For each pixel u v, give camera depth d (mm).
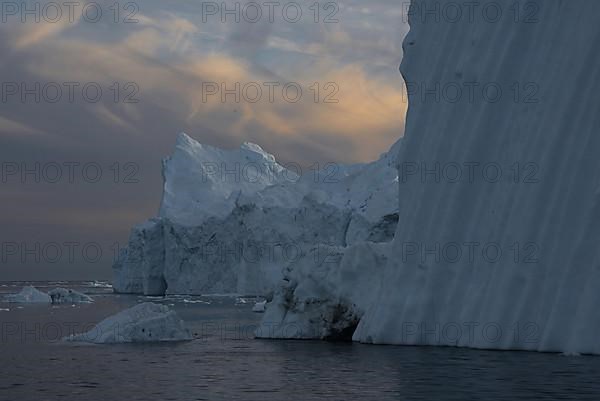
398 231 38156
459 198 35281
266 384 23719
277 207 118750
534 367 26016
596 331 29391
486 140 35062
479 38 36562
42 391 22516
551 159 32062
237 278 128625
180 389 22750
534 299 31500
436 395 20547
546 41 34062
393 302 36688
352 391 21750
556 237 31219
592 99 31438
